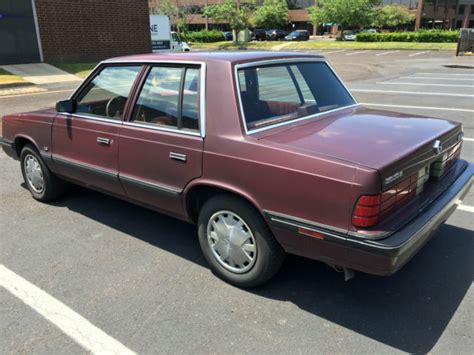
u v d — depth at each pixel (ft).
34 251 12.67
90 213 15.33
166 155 11.07
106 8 67.31
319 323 9.46
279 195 9.16
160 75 11.50
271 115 10.68
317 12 161.89
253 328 9.32
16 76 52.34
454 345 8.75
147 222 14.60
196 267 11.75
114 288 10.80
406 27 203.41
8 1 58.49
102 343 8.92
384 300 10.23
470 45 92.32
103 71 13.16
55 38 63.36
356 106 13.41
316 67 13.20
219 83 10.31
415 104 35.19
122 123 12.29
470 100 36.83
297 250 9.35
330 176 8.45
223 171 9.97
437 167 10.53
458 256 12.09
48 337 9.10
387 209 8.63
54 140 14.53
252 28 209.26
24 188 17.92
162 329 9.30
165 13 168.76
